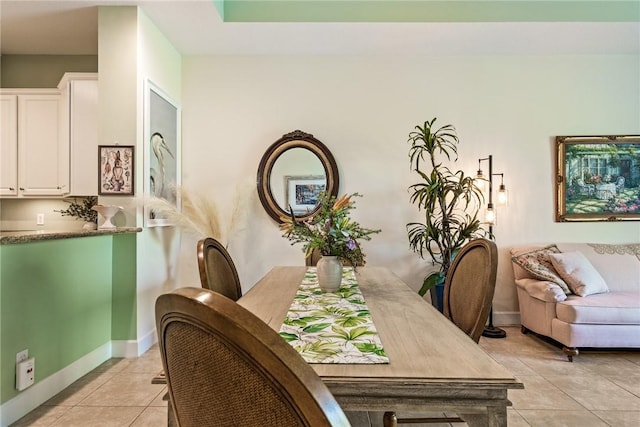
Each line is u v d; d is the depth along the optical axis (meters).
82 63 3.97
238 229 3.96
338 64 3.99
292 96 3.99
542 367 2.82
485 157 3.97
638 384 2.54
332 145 3.98
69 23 3.27
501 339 3.45
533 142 3.97
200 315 0.47
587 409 2.21
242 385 0.47
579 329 2.92
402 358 0.98
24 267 2.13
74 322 2.56
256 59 3.98
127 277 3.02
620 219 3.90
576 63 3.98
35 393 2.19
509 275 3.92
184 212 3.83
